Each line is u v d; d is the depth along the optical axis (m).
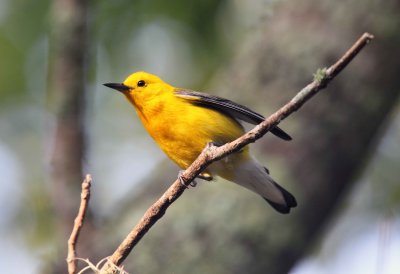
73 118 11.77
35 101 15.14
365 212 15.59
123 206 11.79
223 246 10.77
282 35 12.14
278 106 11.70
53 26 11.98
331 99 11.59
